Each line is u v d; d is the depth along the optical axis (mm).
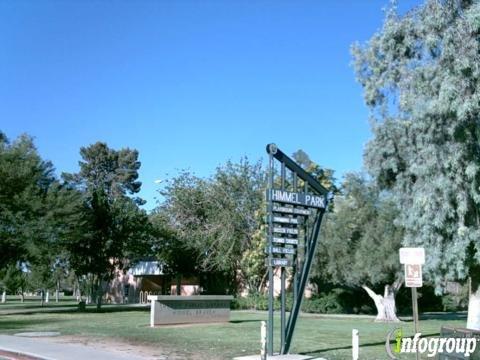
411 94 18078
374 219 31219
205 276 52000
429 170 17188
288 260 15734
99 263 40531
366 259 31078
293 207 16031
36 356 14492
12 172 35594
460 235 16656
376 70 19609
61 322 27281
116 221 41281
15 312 36781
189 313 27109
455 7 16750
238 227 47219
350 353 16219
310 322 30250
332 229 33688
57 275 58969
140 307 44094
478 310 18469
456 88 15664
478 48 15852
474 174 15992
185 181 49594
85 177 87250
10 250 36438
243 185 47625
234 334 21719
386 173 20219
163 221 48594
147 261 61312
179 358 14578
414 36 18578
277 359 14516
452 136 16375
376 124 19953
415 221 18016
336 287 42594
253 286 47031
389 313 32469
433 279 18312
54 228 35719
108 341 18422
